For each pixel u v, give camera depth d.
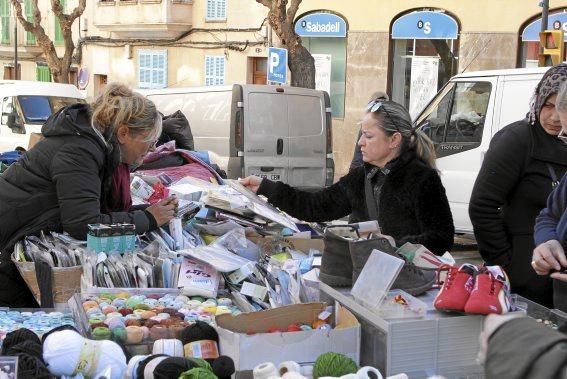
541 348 1.88
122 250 4.40
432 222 4.16
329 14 23.33
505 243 4.52
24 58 39.62
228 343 3.23
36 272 4.24
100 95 4.62
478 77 11.52
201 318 3.73
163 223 4.73
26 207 4.54
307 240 5.03
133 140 4.66
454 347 3.18
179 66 28.77
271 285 4.09
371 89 22.84
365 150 4.29
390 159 4.27
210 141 15.12
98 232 4.32
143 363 3.13
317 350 3.23
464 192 11.53
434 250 4.12
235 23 26.58
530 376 1.87
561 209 3.89
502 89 11.20
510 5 20.28
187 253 4.29
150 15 28.78
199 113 15.32
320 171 15.49
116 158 4.64
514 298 3.54
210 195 5.09
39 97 19.42
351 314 3.34
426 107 12.07
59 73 30.83
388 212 4.27
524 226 4.47
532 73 10.98
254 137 14.86
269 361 3.18
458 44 21.30
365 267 3.40
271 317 3.44
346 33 23.19
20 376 2.98
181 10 28.12
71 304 3.92
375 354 3.23
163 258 4.31
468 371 3.19
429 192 4.18
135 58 30.72
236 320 3.38
